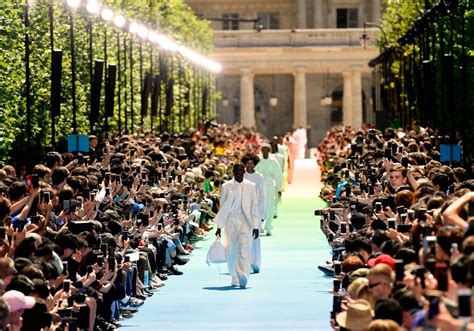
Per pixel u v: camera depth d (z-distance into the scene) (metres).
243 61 148.00
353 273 24.11
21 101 46.34
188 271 42.44
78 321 24.33
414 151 43.53
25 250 24.38
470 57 58.00
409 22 81.06
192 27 114.69
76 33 55.16
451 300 18.12
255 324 31.03
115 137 52.41
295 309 33.59
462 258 18.05
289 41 148.12
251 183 38.75
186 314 32.75
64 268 25.67
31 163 48.69
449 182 31.73
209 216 57.28
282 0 170.25
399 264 20.42
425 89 55.38
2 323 18.33
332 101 160.25
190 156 60.38
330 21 168.25
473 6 54.78
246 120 148.25
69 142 42.03
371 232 29.16
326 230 48.72
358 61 147.25
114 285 29.08
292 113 160.75
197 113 105.75
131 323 31.31
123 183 38.69
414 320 18.09
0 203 24.50
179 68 88.06
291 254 48.25
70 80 52.88
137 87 70.00
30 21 48.22
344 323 20.88
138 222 36.06
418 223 23.02
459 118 58.59
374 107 108.50
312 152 138.75
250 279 40.47
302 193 83.69
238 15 170.00
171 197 44.81
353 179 47.81
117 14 56.34
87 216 31.78
